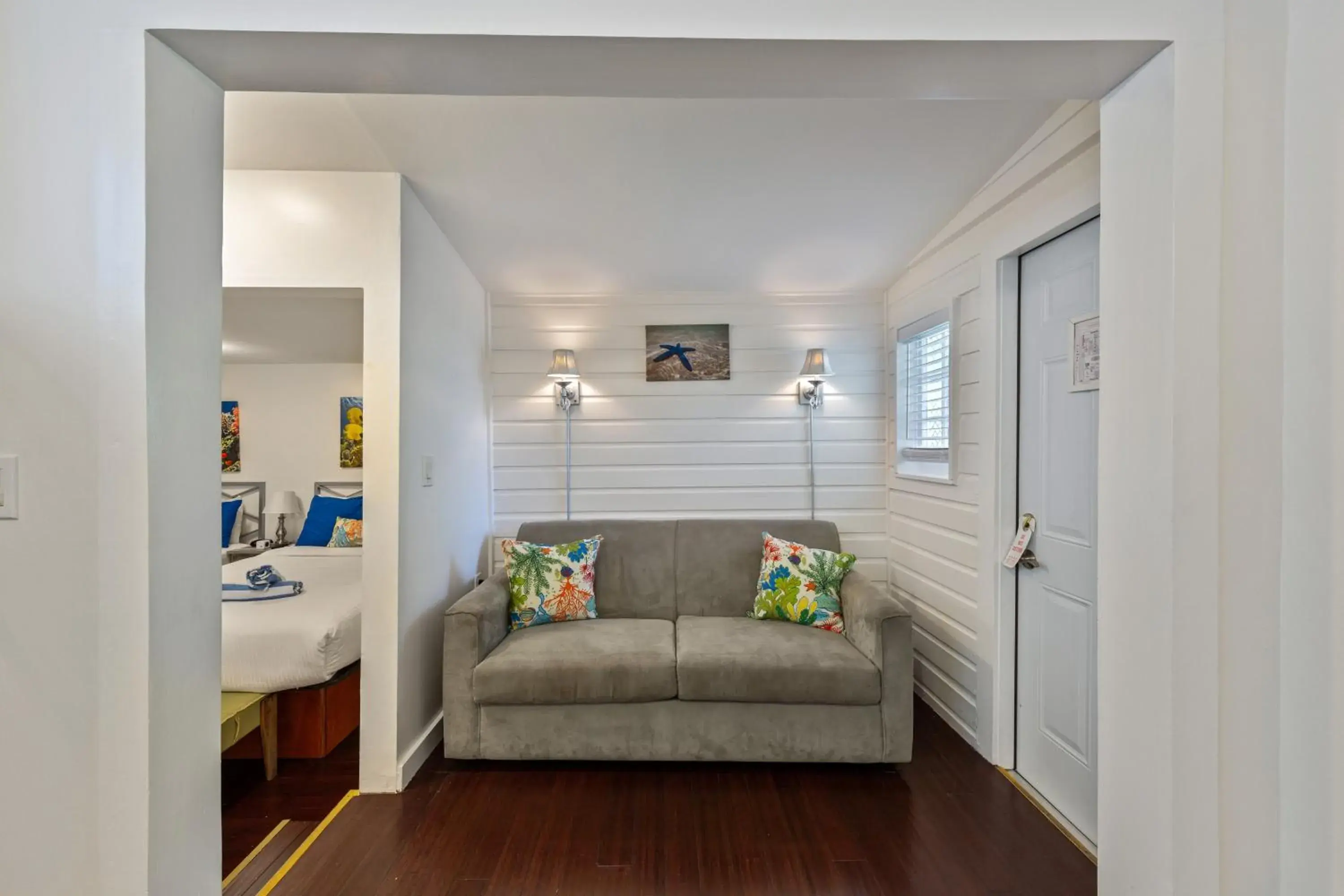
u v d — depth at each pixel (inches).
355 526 159.6
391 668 88.5
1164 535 45.9
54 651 44.0
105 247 43.4
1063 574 82.0
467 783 91.7
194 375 48.1
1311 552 42.7
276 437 181.8
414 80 49.9
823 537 127.3
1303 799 43.4
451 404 110.7
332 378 181.0
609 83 50.4
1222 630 45.3
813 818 82.7
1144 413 47.6
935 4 44.6
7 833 44.1
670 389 138.1
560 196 92.1
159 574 44.8
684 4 44.4
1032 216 82.3
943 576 110.8
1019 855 75.0
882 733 92.7
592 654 96.0
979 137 77.6
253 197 86.8
